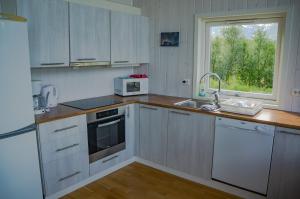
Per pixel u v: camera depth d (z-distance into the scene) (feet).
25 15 7.69
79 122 8.72
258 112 8.69
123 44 10.96
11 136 6.79
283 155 7.50
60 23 8.62
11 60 6.56
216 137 8.75
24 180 7.27
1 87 6.44
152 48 12.17
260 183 8.07
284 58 8.66
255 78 9.98
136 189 9.18
